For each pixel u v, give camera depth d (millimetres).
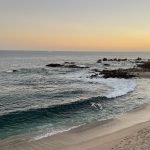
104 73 50500
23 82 40969
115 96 26703
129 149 10742
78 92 30453
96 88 33875
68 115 19016
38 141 13180
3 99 25484
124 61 107312
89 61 114625
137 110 20312
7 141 13203
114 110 20625
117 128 15312
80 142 12898
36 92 30469
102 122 16797
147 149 10578
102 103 23203
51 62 105000
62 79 45344
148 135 12711
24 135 14211
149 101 24422
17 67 74438
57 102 23984
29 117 18156
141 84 37406
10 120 17281
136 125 15594
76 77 48062
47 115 18891
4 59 125688
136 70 56906
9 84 38188
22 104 23047
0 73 55656
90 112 19953
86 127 15664
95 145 12172
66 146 12367
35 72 59156
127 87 34062
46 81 42438
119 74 47688
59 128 15594
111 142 12305
